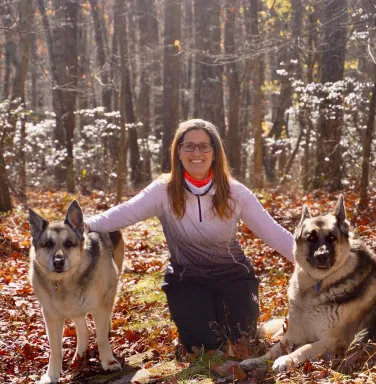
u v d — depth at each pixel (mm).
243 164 27391
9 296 7004
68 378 4766
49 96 40500
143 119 26922
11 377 4871
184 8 30359
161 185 4973
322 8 13641
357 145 14969
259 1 21812
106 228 5000
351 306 4383
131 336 5426
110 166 20906
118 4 15656
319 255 4273
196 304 4855
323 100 14883
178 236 4883
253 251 8492
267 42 13797
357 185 14195
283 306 5926
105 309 4863
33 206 14812
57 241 4523
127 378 4539
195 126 4812
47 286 4625
